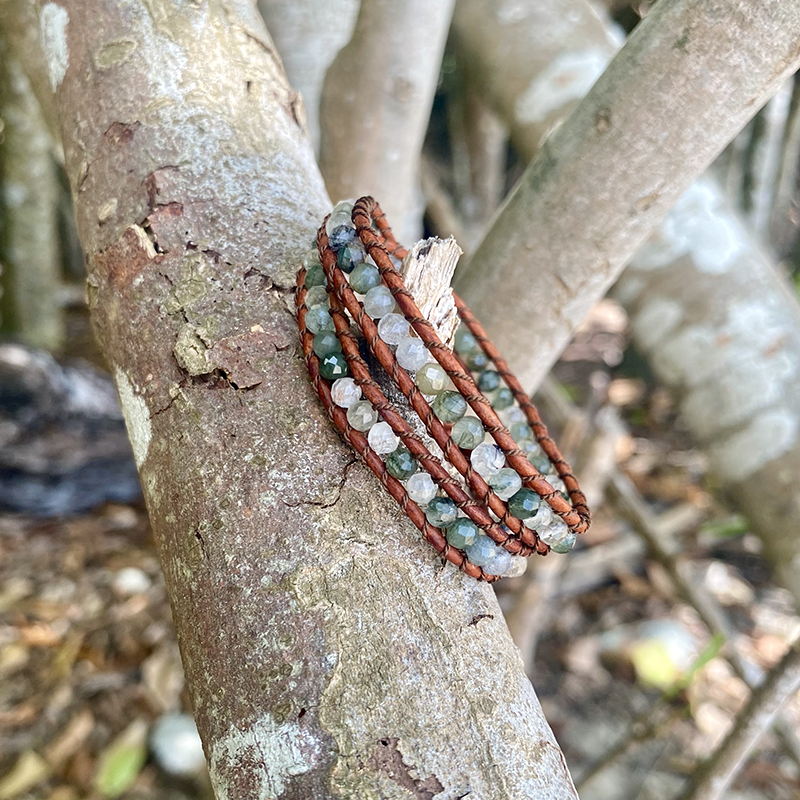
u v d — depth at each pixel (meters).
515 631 0.28
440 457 0.12
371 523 0.11
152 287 0.12
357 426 0.11
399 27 0.21
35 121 0.42
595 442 0.26
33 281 0.49
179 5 0.13
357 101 0.22
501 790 0.10
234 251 0.12
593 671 0.34
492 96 0.29
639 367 0.53
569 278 0.16
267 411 0.11
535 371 0.17
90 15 0.13
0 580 0.35
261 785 0.10
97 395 0.43
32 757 0.28
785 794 0.29
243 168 0.13
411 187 0.25
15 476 0.38
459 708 0.10
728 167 0.44
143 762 0.29
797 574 0.22
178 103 0.13
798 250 0.50
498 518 0.12
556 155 0.15
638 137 0.14
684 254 0.24
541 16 0.28
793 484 0.22
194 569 0.11
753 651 0.34
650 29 0.13
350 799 0.10
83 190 0.13
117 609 0.34
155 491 0.11
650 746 0.31
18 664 0.31
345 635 0.10
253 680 0.10
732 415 0.23
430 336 0.12
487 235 0.17
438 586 0.11
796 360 0.22
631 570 0.39
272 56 0.14
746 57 0.13
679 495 0.43
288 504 0.11
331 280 0.12
